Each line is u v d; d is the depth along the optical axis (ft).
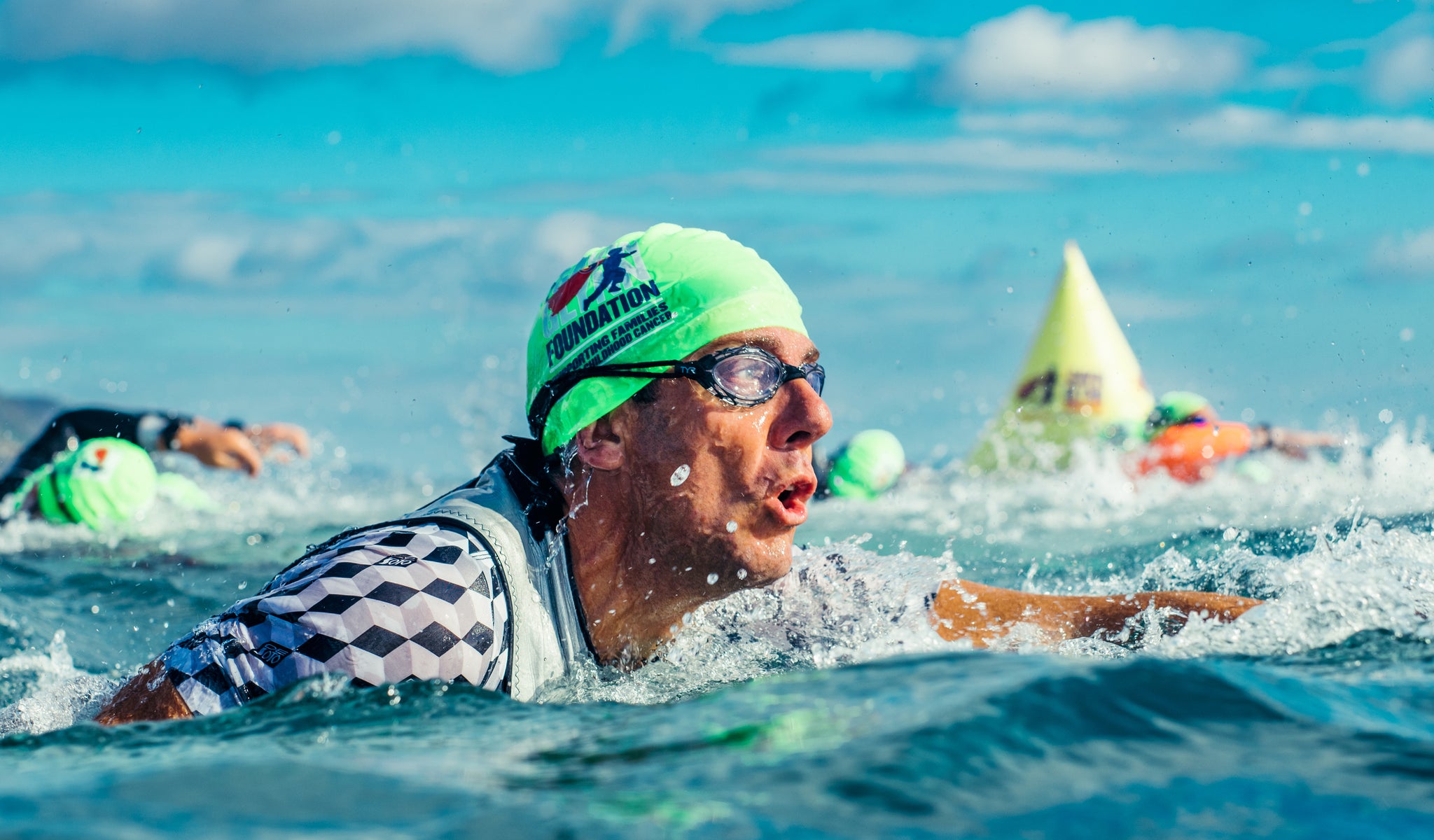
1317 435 22.48
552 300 5.75
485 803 2.67
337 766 3.00
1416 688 3.97
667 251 5.45
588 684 5.20
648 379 5.22
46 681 8.30
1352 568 6.24
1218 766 2.94
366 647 4.61
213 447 19.90
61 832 2.47
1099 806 2.66
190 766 2.99
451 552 5.02
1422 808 2.70
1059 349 28.07
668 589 5.38
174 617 10.88
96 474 17.13
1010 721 3.15
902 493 22.43
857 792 2.70
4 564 13.98
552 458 5.52
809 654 5.60
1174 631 5.70
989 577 10.69
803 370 5.41
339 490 24.64
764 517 5.30
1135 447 23.12
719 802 2.64
